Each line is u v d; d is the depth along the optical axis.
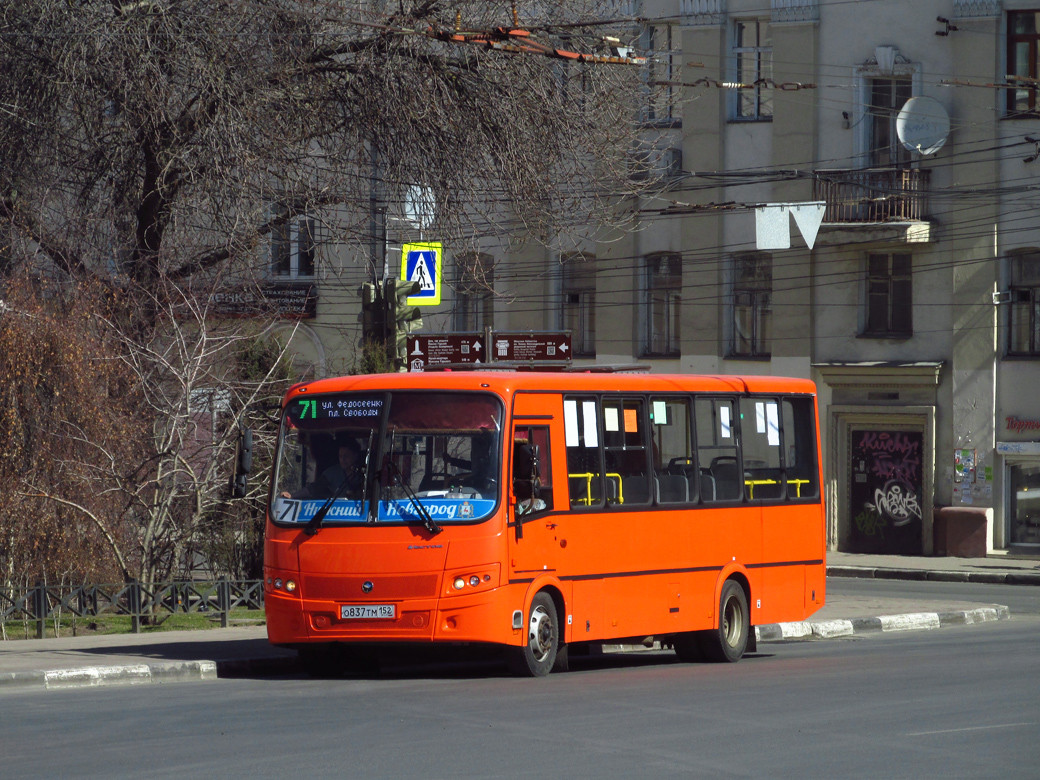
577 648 34.22
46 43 39.03
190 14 39.38
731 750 17.48
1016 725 19.62
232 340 38.09
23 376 33.66
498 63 42.03
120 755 16.97
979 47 62.41
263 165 40.47
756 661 31.03
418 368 40.72
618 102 46.44
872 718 20.22
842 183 61.81
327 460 26.06
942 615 41.47
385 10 43.72
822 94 65.12
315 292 67.06
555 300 70.50
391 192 44.12
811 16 65.12
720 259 67.31
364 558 25.14
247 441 26.97
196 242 42.72
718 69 66.56
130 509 35.91
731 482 31.59
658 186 67.88
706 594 30.38
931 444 63.97
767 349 67.38
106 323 35.88
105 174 40.75
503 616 25.11
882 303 65.38
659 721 19.83
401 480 25.53
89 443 33.97
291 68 41.12
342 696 22.70
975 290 63.00
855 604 44.78
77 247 40.31
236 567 39.69
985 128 62.53
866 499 65.75
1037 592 51.88
